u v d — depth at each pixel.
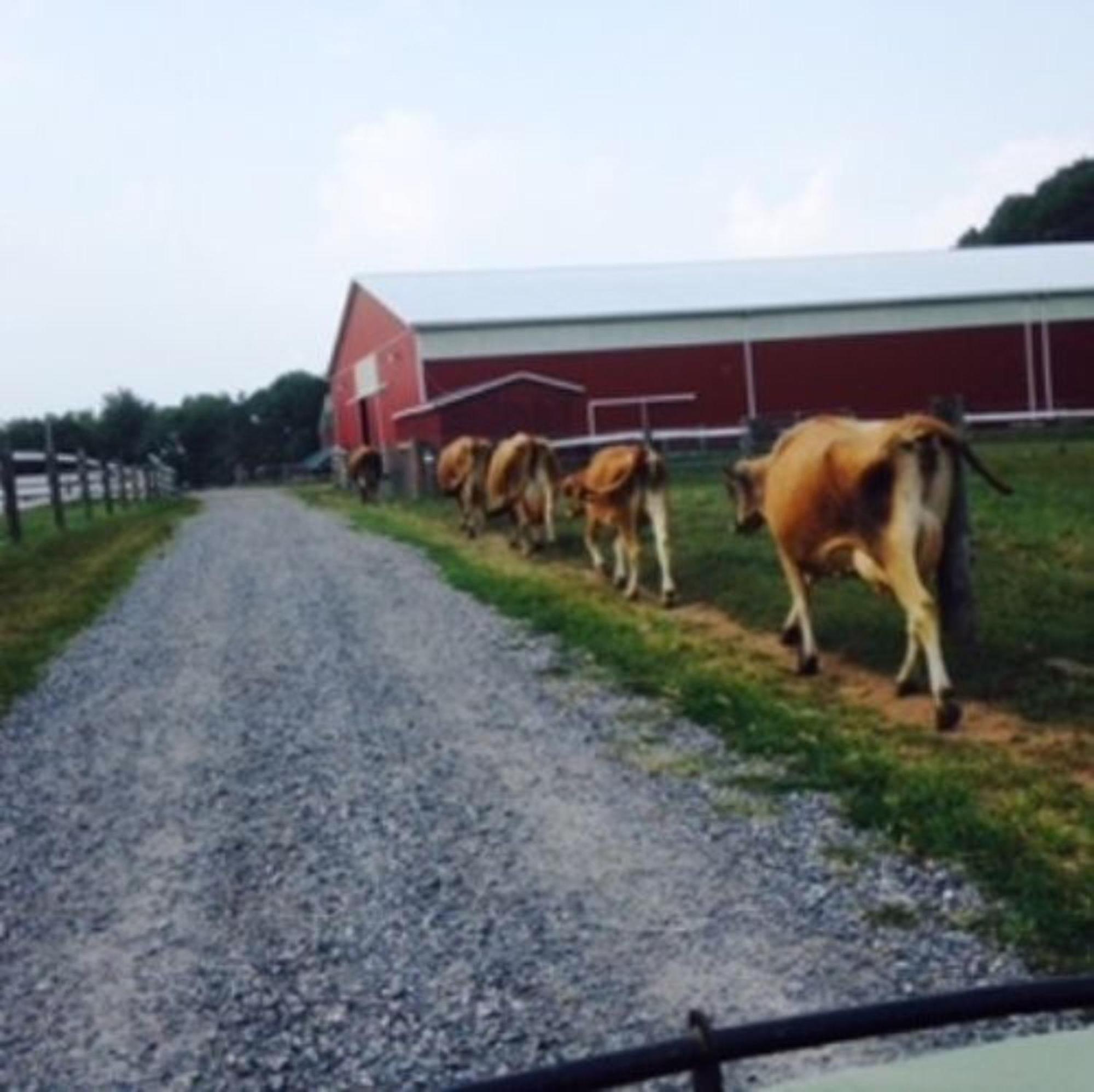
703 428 40.03
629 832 6.74
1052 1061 2.45
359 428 50.75
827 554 9.17
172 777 8.30
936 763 7.39
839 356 40.94
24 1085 4.55
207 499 48.22
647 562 15.49
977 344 41.94
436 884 6.20
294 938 5.67
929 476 8.43
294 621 14.13
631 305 40.22
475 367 38.97
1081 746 7.64
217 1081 4.50
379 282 46.62
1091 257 48.94
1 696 10.85
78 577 18.27
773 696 9.31
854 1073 2.49
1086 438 34.59
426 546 20.55
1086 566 13.06
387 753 8.58
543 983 5.07
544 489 18.14
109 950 5.68
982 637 10.02
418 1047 4.64
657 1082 4.31
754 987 4.90
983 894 5.59
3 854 7.01
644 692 9.81
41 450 94.81
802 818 6.75
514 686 10.32
